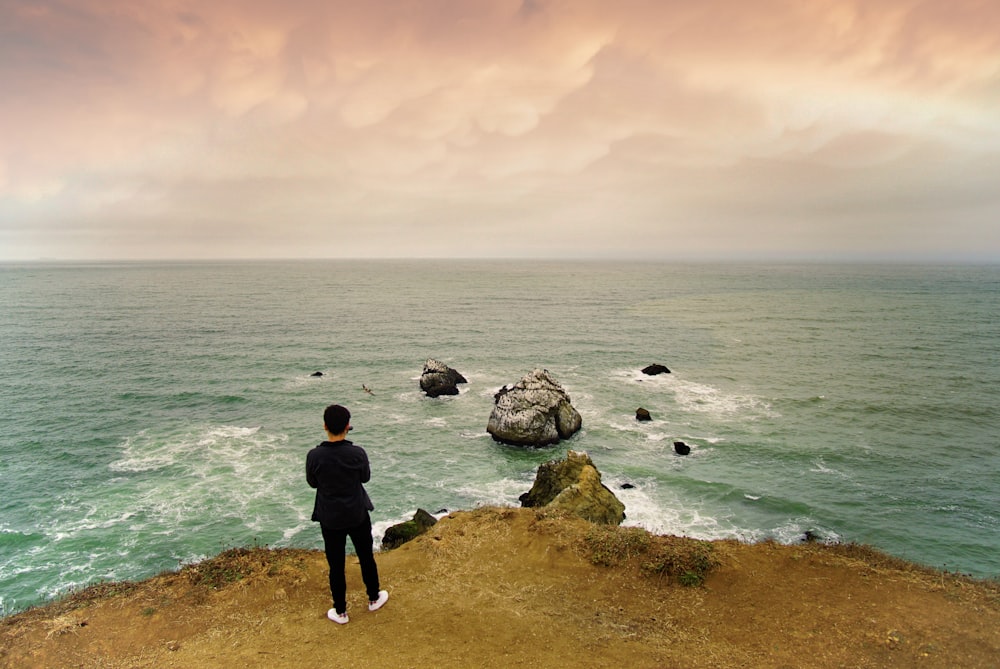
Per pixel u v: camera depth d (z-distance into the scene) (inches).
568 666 280.4
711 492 1098.7
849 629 321.4
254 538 916.6
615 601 358.3
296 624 318.3
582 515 835.4
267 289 6471.5
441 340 2847.0
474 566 407.8
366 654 286.5
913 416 1560.0
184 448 1317.7
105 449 1305.4
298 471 1187.3
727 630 323.6
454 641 300.8
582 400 1744.6
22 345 2534.5
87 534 927.7
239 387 1878.7
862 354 2465.6
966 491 1099.9
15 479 1133.1
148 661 288.7
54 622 327.0
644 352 2541.8
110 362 2219.5
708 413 1606.8
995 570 847.7
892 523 981.8
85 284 7165.4
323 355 2439.7
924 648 300.2
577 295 5812.0
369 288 6766.7
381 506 1059.3
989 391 1814.7
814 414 1588.3
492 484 1161.4
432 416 1610.5
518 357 2431.1
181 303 4589.1
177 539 915.4
